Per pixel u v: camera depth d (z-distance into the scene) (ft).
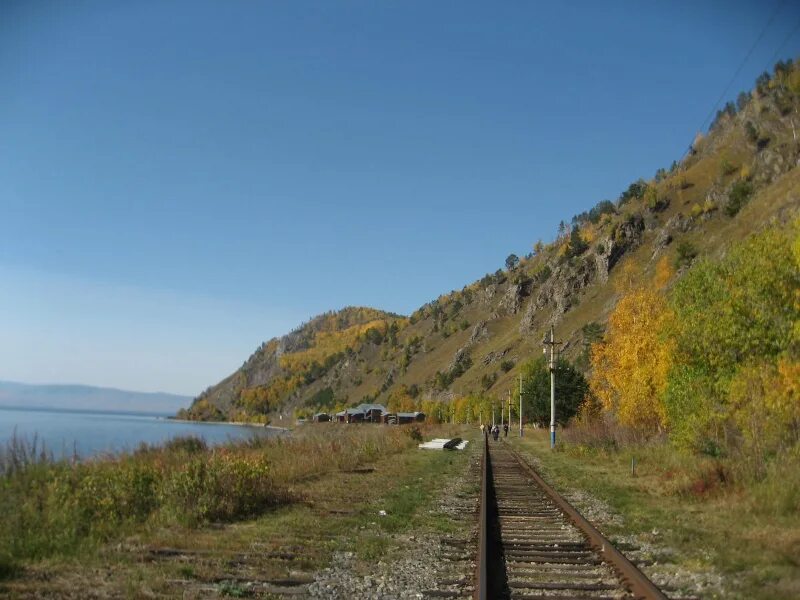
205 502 41.29
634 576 25.00
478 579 24.91
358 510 45.24
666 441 91.09
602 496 55.06
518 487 63.05
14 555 29.76
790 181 315.58
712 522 39.70
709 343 66.49
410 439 146.61
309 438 113.19
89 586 25.12
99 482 41.60
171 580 25.89
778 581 26.02
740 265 65.87
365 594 24.61
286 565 28.99
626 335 105.60
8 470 44.96
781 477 44.16
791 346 59.16
